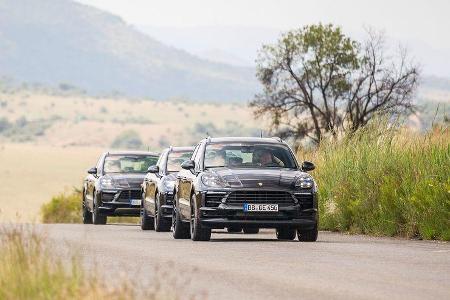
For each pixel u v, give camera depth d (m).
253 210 33.09
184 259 26.72
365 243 32.84
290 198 33.28
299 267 24.33
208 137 36.69
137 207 52.59
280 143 36.06
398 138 42.44
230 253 28.62
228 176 33.59
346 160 43.72
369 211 39.34
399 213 37.19
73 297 16.64
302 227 33.38
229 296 18.95
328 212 42.09
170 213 43.81
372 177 40.25
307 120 72.00
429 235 34.56
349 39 71.69
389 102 70.25
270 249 30.08
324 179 44.47
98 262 25.94
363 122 69.62
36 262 18.69
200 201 33.62
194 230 34.12
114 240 35.03
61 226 48.19
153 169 45.19
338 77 71.19
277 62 72.62
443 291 19.58
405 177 38.06
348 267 24.31
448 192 34.12
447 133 40.00
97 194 52.91
